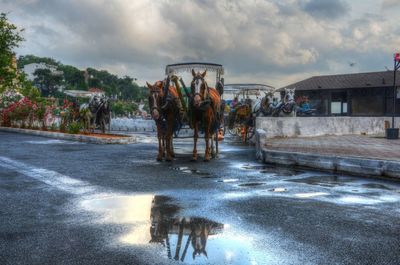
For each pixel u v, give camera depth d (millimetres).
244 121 21266
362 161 8945
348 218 5316
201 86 10750
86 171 9469
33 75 147375
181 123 12164
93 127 25875
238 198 6523
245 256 3855
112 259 3760
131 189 7227
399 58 18562
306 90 45562
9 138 21719
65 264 3639
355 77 45344
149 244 4188
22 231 4617
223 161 11594
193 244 4195
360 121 23578
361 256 3893
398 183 8070
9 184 7695
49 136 23062
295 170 9883
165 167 10242
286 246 4156
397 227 4906
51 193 6832
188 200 6332
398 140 17344
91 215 5352
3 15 35938
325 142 15883
